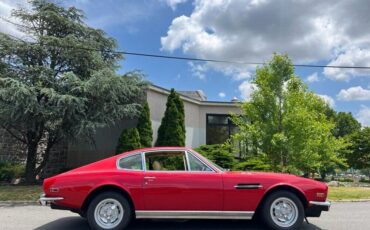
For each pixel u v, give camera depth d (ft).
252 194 20.79
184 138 56.29
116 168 21.42
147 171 21.24
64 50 50.24
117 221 20.56
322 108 65.41
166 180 20.79
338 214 28.94
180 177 20.90
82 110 46.19
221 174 21.16
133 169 21.40
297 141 46.01
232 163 52.80
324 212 30.07
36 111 44.34
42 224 24.09
